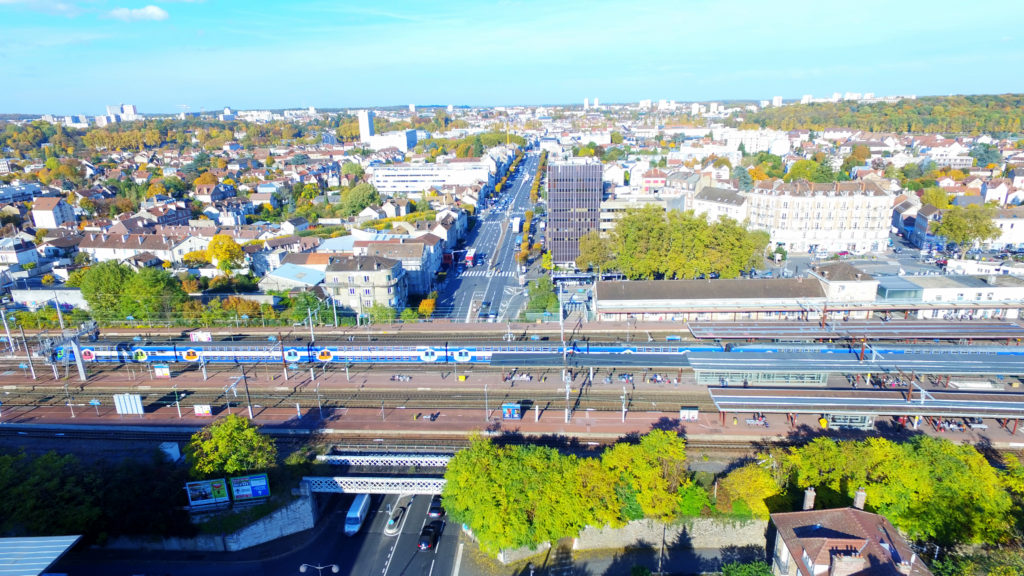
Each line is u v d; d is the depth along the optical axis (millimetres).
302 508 88500
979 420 102188
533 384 119375
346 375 126438
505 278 199625
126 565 83062
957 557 72312
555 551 84438
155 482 85875
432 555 84062
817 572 62031
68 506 80750
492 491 78625
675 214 171000
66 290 172375
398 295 159750
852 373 110875
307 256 189125
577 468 81750
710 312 145125
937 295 143625
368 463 93500
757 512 80375
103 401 119625
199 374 130000
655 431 85812
